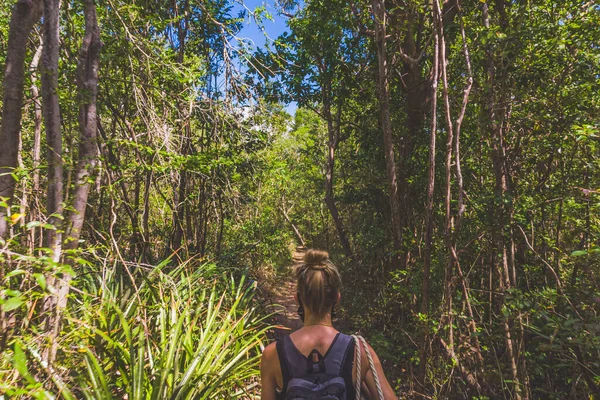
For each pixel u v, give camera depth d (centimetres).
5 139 309
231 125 681
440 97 779
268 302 755
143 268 471
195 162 598
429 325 497
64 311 277
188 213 845
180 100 619
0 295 187
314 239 2255
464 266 619
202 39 824
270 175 827
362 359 151
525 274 552
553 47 470
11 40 317
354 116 1227
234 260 840
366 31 903
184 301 417
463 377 498
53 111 304
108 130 771
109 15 566
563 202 491
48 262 204
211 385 291
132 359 270
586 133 351
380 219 998
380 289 804
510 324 441
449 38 636
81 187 335
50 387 238
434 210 714
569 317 339
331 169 1190
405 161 846
